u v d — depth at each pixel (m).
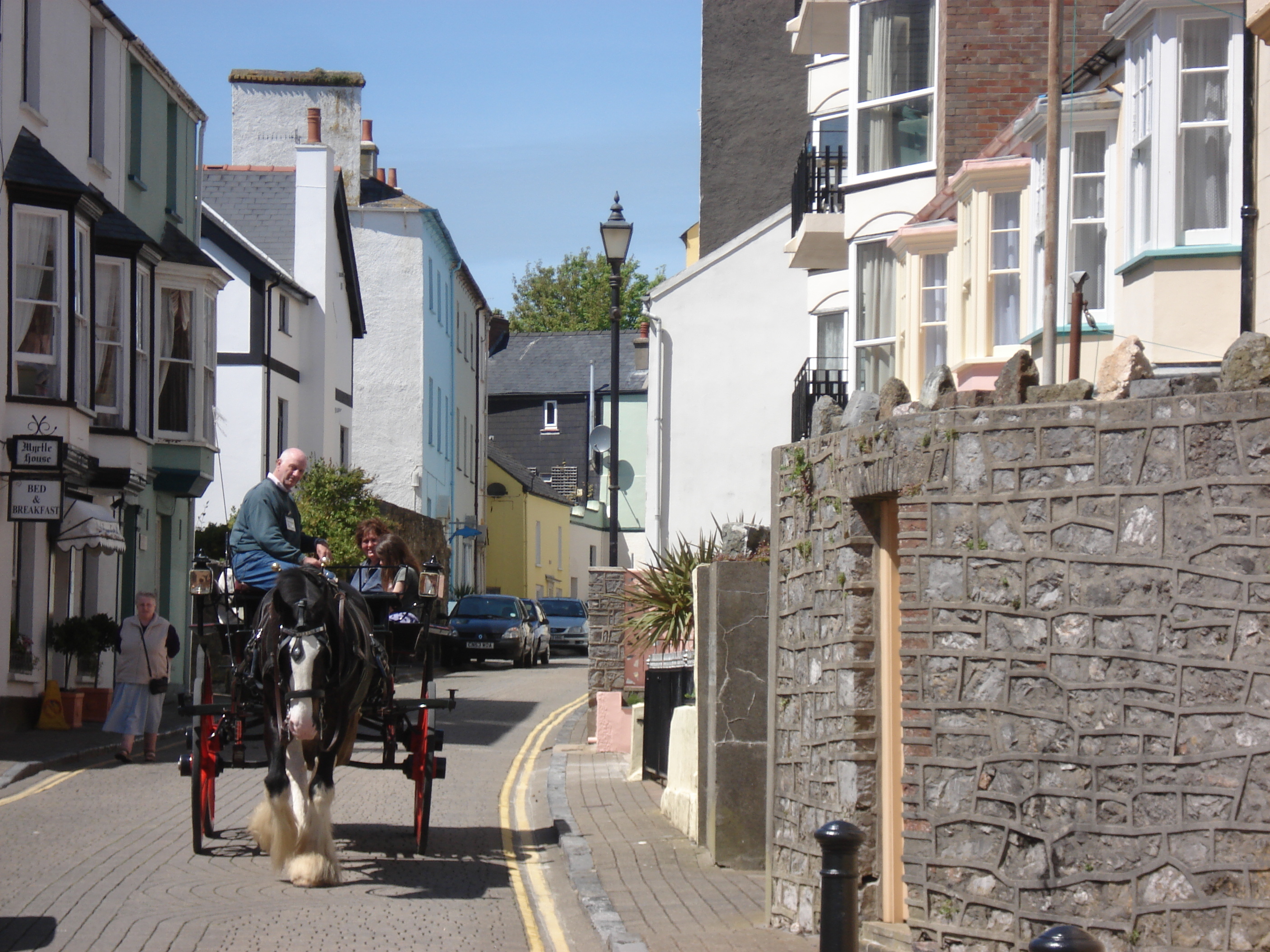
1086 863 6.79
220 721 12.91
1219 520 6.63
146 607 18.48
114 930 8.80
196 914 9.32
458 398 60.94
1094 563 6.90
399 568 13.05
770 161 36.88
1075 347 12.42
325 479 36.28
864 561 8.38
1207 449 6.68
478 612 42.66
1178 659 6.68
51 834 12.41
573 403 78.44
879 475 7.88
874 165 23.12
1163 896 6.62
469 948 8.72
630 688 19.91
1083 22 20.97
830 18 27.19
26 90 22.94
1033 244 17.72
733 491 31.78
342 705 10.51
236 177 43.94
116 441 24.89
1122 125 16.03
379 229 52.69
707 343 32.16
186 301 29.27
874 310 23.00
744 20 37.41
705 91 37.44
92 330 23.14
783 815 9.34
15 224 21.66
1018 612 7.07
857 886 6.61
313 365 42.84
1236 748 6.54
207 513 38.00
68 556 24.00
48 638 22.62
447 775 17.48
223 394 38.34
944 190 20.08
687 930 9.08
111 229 25.06
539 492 69.75
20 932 8.73
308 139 47.12
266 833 11.11
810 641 9.03
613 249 25.20
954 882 7.14
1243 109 13.98
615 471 24.92
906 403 8.01
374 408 52.38
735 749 11.41
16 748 18.70
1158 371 14.34
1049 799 6.91
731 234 36.81
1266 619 6.52
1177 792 6.64
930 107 22.50
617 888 10.47
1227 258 14.23
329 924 9.12
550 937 9.22
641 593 17.28
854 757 8.27
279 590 10.34
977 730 7.14
